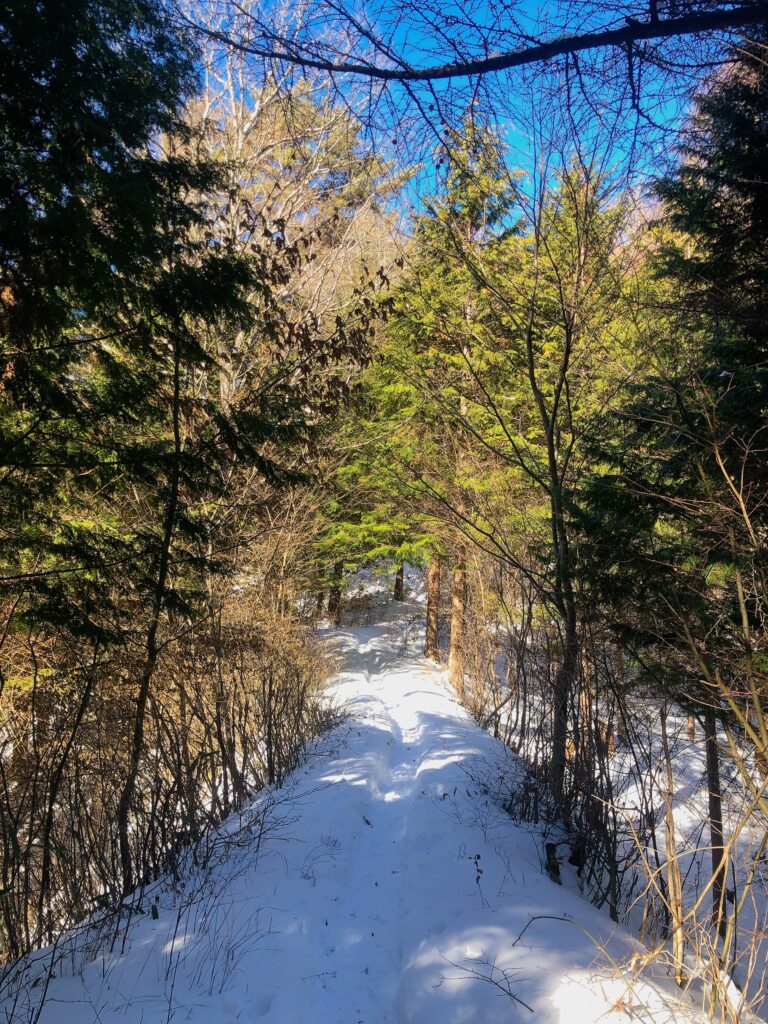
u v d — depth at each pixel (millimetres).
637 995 3299
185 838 5754
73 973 3842
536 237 6438
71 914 4852
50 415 4852
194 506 8195
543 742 7391
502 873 5125
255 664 9844
